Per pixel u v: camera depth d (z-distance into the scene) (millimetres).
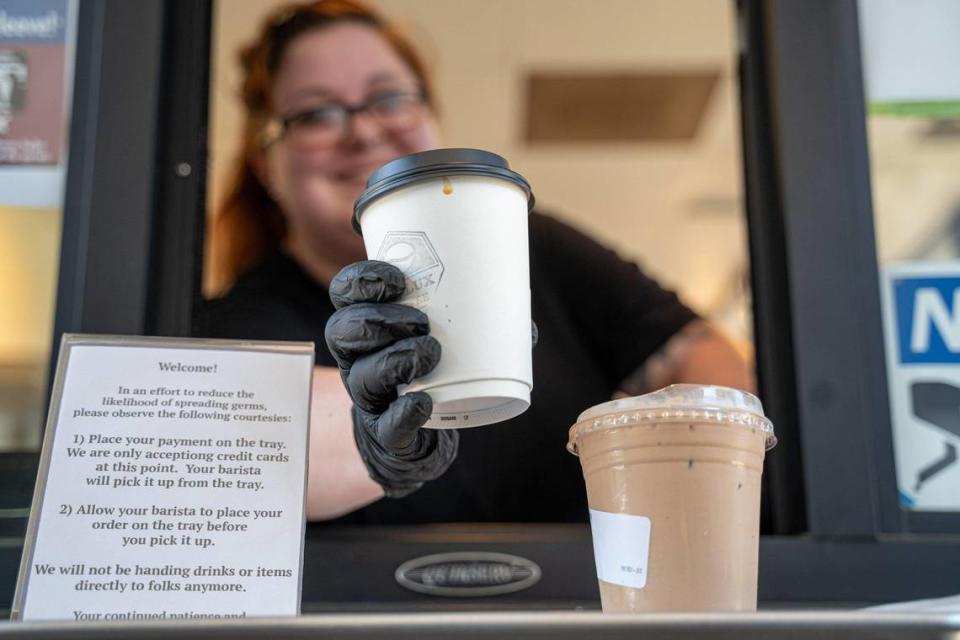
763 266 1640
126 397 899
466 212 762
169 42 1705
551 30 2256
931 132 1665
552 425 1851
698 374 2029
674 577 798
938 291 1590
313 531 1518
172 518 858
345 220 1916
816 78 1657
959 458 1519
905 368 1562
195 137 1687
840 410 1509
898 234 1619
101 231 1549
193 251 1662
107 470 868
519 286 778
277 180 1915
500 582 1438
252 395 917
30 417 1512
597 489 865
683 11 2205
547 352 2006
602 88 2402
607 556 841
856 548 1447
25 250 1571
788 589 1428
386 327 752
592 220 2467
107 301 1521
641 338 2074
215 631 619
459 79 2354
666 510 810
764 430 863
